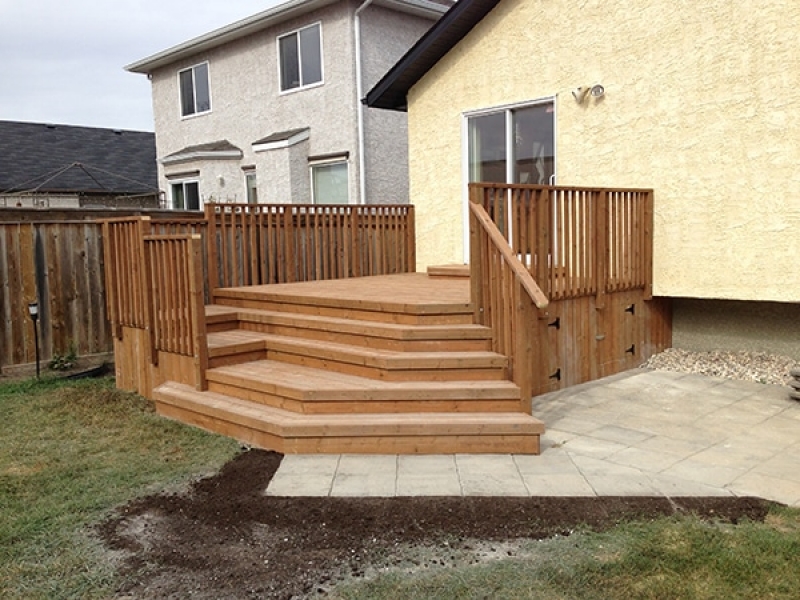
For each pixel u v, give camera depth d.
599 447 4.96
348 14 13.38
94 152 20.80
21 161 18.95
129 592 3.08
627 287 7.35
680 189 7.32
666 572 3.12
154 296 6.45
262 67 15.29
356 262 9.41
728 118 6.89
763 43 6.59
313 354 5.93
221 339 6.45
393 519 3.77
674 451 4.85
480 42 8.95
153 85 18.33
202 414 5.57
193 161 16.28
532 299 4.76
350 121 13.57
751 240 6.85
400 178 14.41
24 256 7.66
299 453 4.84
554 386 6.63
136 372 6.92
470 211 5.78
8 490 4.28
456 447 4.80
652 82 7.41
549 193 6.32
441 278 8.77
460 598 2.96
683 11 7.11
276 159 14.35
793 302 6.64
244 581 3.16
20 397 6.75
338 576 3.19
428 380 5.34
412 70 9.50
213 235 7.95
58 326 7.92
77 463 4.78
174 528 3.74
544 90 8.36
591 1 7.84
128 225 6.79
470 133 9.29
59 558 3.39
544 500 3.99
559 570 3.16
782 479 4.28
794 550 3.28
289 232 8.74
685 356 7.90
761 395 6.39
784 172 6.57
